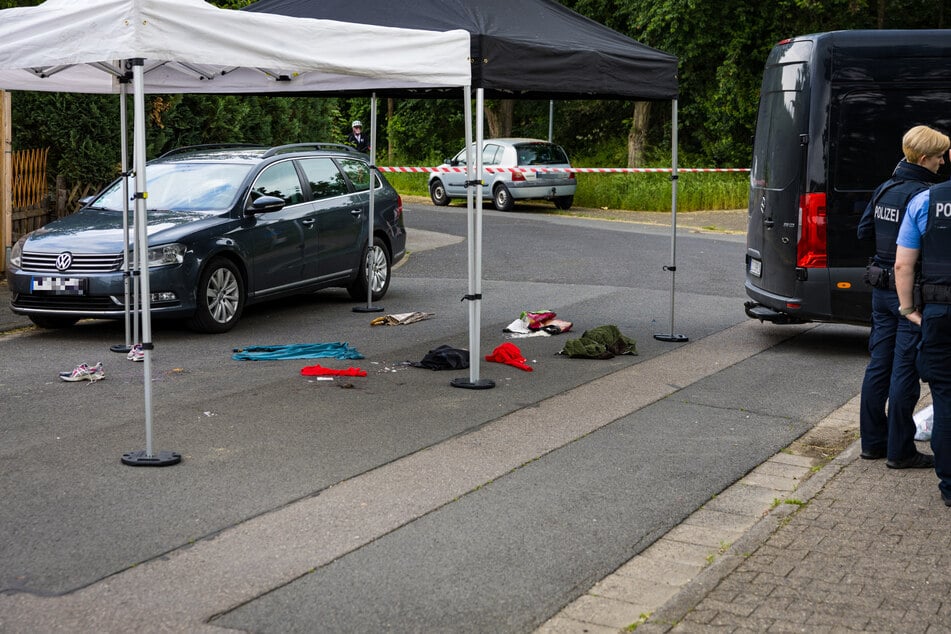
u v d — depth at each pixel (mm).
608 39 9508
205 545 5000
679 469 6391
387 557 4898
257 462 6320
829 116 9453
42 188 15000
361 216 12688
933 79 9422
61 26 6387
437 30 8141
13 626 4102
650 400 8094
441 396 8055
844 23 33500
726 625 4113
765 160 10203
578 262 16781
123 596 4402
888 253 6141
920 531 5199
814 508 5562
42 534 5105
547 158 27594
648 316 11938
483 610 4344
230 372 8805
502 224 23062
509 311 12164
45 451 6480
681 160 36812
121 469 6145
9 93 13711
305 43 7074
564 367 9195
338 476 6086
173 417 7324
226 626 4137
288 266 11547
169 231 10234
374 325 11227
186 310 10242
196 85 10500
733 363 9508
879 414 6465
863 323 9555
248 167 11477
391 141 45344
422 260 17062
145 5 6102
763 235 10195
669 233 21906
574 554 5000
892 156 9430
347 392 8141
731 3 32812
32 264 10109
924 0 34062
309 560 4836
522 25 8711
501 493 5867
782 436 7191
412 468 6273
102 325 11156
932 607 4289
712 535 5344
